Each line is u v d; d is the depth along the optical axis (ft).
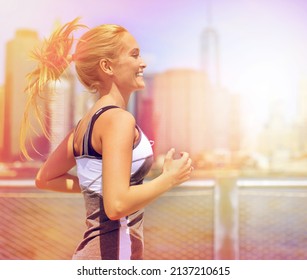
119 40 12.92
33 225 26.58
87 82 13.24
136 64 13.09
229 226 25.67
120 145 11.57
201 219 26.03
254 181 25.81
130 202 11.22
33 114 13.53
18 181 26.11
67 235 26.66
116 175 11.37
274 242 26.02
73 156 14.16
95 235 12.53
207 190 25.99
